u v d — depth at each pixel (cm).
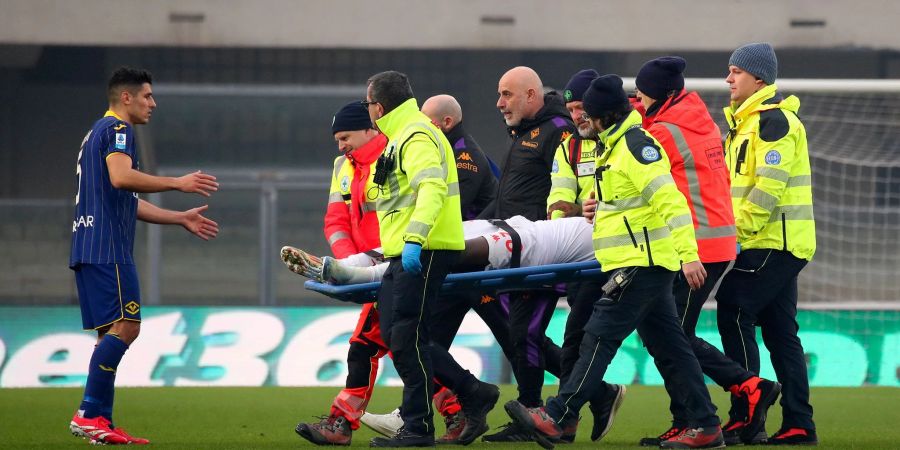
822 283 4778
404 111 2066
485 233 2250
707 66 7181
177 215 2377
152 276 5091
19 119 7475
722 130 4097
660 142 2175
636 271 1964
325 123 7256
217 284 5428
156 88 7094
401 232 2058
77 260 2219
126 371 3997
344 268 2173
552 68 7294
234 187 5491
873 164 4653
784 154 2234
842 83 3672
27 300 5262
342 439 2205
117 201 2228
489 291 2189
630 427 2742
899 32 7044
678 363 2069
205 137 7156
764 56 2288
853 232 4728
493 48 7088
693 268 1930
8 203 5256
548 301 2372
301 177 6738
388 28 7100
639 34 7050
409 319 2066
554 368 2462
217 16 7119
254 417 2981
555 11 7069
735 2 7038
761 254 2266
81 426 2209
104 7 7106
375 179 2067
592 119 1975
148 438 2486
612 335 1984
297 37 7119
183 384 4000
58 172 7519
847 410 3164
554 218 2344
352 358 2238
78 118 7531
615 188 1973
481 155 2595
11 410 3123
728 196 2209
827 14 7044
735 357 2303
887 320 4016
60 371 4003
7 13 7075
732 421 2250
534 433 1967
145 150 7106
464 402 2258
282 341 4044
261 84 7519
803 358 2302
